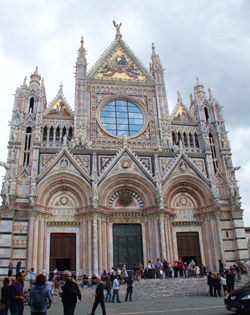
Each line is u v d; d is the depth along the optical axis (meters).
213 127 46.47
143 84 47.94
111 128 45.06
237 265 38.00
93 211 36.88
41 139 41.31
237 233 40.22
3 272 33.38
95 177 38.53
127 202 40.47
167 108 46.50
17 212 36.22
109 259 37.84
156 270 35.28
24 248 35.00
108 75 47.75
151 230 39.16
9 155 38.66
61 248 37.47
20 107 41.72
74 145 40.81
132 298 26.88
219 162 44.38
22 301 12.95
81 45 48.12
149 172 40.53
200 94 49.25
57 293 27.92
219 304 20.84
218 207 39.81
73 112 44.12
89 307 21.70
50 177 38.16
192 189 42.25
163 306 20.86
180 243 40.41
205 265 39.75
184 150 44.47
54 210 38.50
